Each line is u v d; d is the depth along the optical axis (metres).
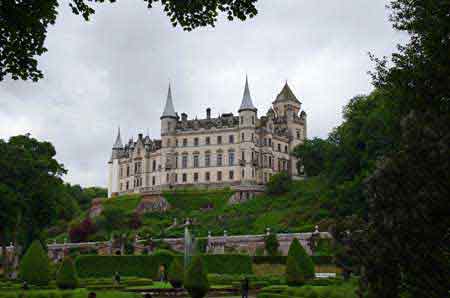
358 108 86.44
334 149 96.25
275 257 78.44
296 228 94.44
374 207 18.88
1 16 18.03
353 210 67.94
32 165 73.88
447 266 17.23
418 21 19.19
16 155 73.12
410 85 19.08
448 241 17.20
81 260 71.44
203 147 148.38
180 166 149.88
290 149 158.00
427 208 16.95
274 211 115.00
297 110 165.50
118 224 125.19
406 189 17.62
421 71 18.34
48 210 77.19
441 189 16.80
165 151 151.50
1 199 68.75
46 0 18.27
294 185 133.50
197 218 123.75
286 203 119.25
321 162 140.00
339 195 73.44
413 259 17.50
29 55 19.33
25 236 82.75
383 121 64.69
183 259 73.62
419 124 17.91
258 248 89.31
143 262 72.19
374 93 83.25
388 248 18.11
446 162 16.66
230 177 143.75
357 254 19.83
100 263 71.38
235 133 145.75
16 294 35.31
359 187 67.31
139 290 50.59
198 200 137.00
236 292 51.59
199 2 19.28
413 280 17.91
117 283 57.03
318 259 73.38
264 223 106.81
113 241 103.31
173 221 124.75
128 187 163.25
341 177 83.12
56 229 135.62
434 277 17.33
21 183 72.81
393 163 18.06
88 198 184.62
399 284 18.77
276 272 76.19
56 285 49.00
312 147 142.38
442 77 17.62
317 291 36.25
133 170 160.50
